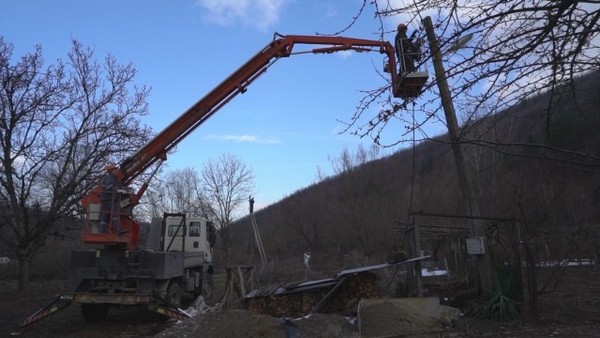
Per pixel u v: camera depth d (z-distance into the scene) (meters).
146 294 13.09
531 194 17.91
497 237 13.32
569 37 4.04
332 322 10.35
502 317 11.08
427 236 17.28
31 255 22.75
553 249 16.69
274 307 13.02
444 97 4.79
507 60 4.20
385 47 13.21
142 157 14.47
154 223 19.53
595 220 22.69
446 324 10.58
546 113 4.69
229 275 14.65
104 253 13.41
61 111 21.66
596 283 17.39
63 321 14.31
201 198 66.25
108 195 13.28
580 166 4.57
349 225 69.00
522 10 4.00
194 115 14.68
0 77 20.38
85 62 22.25
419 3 4.53
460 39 4.31
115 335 12.02
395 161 73.44
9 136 20.88
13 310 16.66
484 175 21.39
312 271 40.38
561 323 10.77
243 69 14.75
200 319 10.65
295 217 82.81
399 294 13.34
